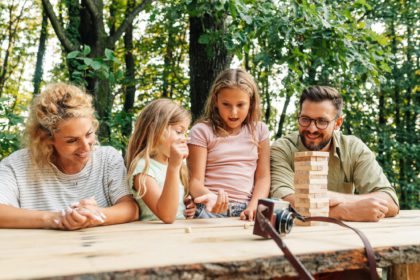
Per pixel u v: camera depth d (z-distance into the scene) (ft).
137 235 4.61
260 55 13.56
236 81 7.81
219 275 3.26
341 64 13.80
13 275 2.80
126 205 6.04
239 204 7.70
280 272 3.47
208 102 8.39
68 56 12.07
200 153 7.92
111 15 30.17
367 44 14.33
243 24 13.76
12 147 11.44
